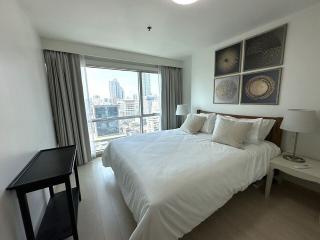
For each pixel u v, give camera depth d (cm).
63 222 136
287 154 207
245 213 166
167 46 307
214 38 271
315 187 200
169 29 234
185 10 185
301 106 200
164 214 104
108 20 205
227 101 292
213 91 320
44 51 255
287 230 144
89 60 306
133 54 340
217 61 303
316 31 181
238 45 263
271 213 165
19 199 101
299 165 173
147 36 258
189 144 214
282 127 187
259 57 237
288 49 206
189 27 229
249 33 246
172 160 160
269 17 205
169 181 121
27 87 155
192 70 366
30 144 145
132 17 199
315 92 187
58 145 280
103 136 356
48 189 188
